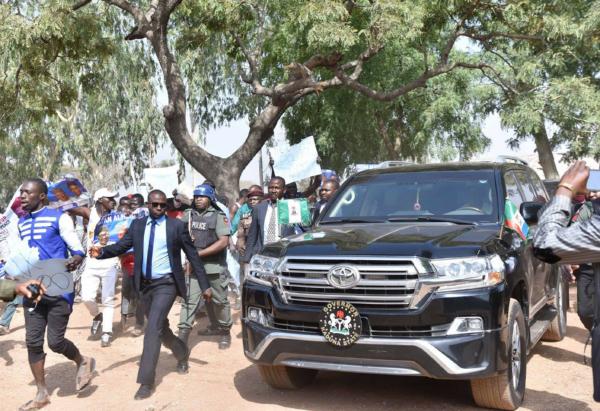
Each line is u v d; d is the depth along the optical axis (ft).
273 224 25.29
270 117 53.93
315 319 15.89
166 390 19.63
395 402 17.67
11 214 26.61
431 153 88.63
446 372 14.85
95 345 26.53
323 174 32.40
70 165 128.16
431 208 19.40
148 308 20.20
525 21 53.47
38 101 55.16
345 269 15.60
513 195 20.35
